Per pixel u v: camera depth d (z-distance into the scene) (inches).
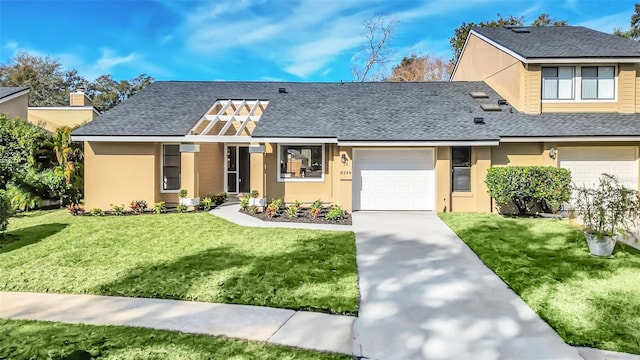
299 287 280.2
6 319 227.9
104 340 199.0
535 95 638.5
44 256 364.2
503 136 576.1
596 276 298.4
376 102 723.4
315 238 433.7
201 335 206.7
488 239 422.6
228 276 303.9
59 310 242.5
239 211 626.2
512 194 545.3
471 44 866.8
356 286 283.1
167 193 653.3
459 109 672.4
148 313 237.5
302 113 681.0
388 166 628.1
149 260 350.0
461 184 615.8
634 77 633.0
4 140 698.2
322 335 207.5
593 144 596.7
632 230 454.3
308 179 653.3
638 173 598.2
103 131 610.5
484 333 210.2
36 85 1852.9
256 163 616.1
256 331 211.9
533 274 305.6
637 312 233.8
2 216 425.1
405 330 213.9
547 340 201.9
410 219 551.5
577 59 615.2
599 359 183.8
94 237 440.5
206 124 687.1
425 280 297.7
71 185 696.4
